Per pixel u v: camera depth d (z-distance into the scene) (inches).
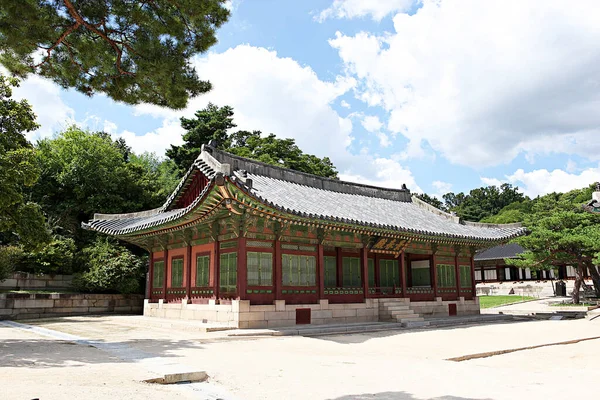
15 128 843.4
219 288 970.7
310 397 374.0
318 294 1034.1
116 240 1635.1
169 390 378.0
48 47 544.1
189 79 593.9
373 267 1243.8
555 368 560.4
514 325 1139.9
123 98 616.7
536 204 3850.9
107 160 1743.4
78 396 318.3
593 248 1424.7
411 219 1339.8
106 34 553.9
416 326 1067.9
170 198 1204.5
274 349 676.1
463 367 550.0
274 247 976.3
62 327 952.3
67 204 1651.1
